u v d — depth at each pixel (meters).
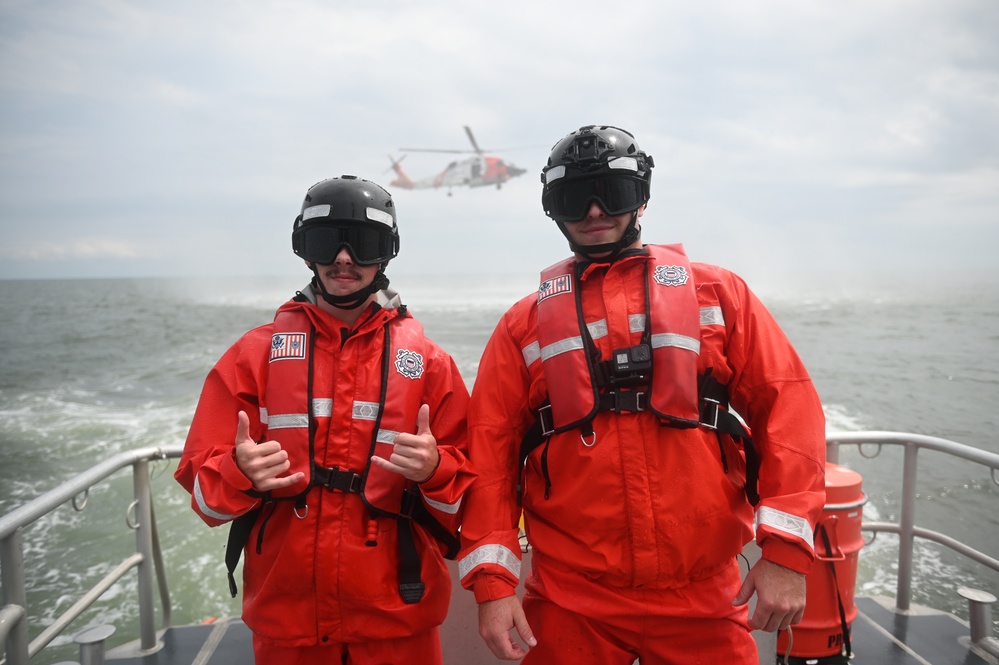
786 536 1.69
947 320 35.38
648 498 1.84
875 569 5.63
